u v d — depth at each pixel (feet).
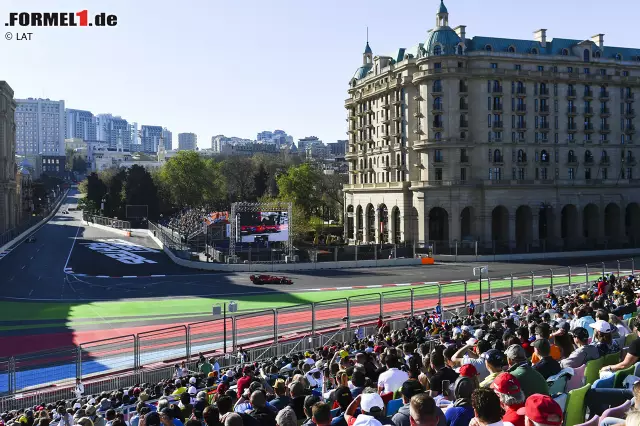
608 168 440.04
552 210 418.10
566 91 427.33
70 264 343.87
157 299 238.48
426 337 105.29
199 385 95.76
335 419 39.81
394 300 205.87
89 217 638.12
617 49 452.76
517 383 30.58
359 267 342.64
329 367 74.59
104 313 209.67
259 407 41.11
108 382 110.93
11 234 444.55
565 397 37.83
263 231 339.57
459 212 399.65
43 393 107.96
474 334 82.17
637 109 447.42
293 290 259.39
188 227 510.17
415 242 414.82
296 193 549.54
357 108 511.81
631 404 32.94
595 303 92.79
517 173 415.23
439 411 33.12
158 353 146.20
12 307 222.69
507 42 424.05
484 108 406.62
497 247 391.45
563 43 434.71
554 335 50.72
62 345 163.02
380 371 62.44
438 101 408.87
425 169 414.00
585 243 424.05
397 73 442.50
